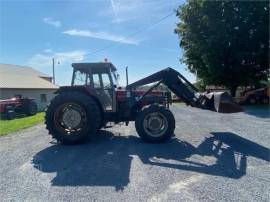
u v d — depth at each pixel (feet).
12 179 16.53
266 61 80.74
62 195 14.05
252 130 32.35
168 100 33.22
